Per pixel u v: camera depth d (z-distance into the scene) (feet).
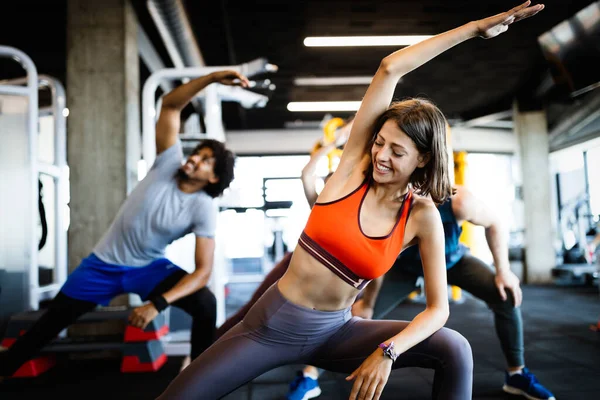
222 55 22.44
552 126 30.04
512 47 21.83
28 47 22.00
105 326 12.07
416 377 9.05
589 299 20.20
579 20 15.12
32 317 10.52
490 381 8.54
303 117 33.45
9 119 12.22
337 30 19.74
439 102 30.50
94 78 12.82
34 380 9.49
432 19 18.88
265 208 31.81
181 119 23.85
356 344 4.26
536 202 27.96
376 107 4.02
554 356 10.48
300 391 7.75
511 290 7.11
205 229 7.16
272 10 17.88
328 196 4.07
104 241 7.42
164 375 9.77
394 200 4.02
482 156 35.22
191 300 7.06
